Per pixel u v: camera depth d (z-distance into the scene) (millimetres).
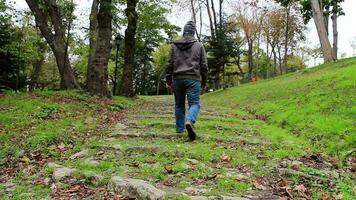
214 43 29625
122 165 5160
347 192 4391
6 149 6281
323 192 4332
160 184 4391
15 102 10562
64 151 6203
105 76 15281
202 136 7098
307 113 9617
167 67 7211
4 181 4871
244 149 6348
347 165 5793
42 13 17188
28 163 5617
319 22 23812
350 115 8328
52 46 17359
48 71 44719
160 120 9344
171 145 6219
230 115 11844
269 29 48219
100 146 6176
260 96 16828
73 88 17469
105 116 10336
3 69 21500
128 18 20547
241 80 50531
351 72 13438
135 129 8023
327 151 6672
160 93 58031
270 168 5180
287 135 7934
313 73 20031
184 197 3873
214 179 4625
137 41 34969
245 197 4074
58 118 9328
